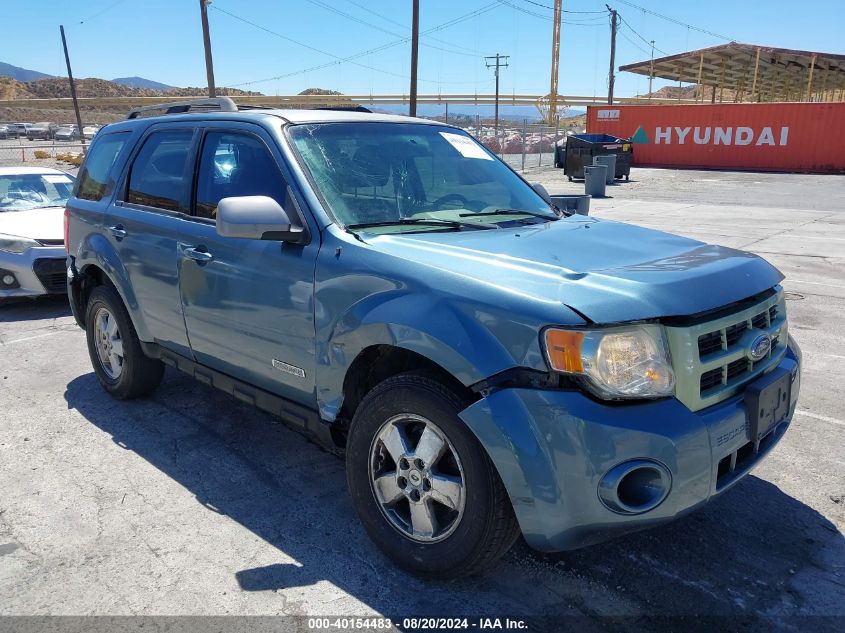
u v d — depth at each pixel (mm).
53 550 3229
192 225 3941
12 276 7602
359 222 3336
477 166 4164
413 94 28484
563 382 2496
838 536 3303
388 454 3053
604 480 2434
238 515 3531
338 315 3086
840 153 28234
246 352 3658
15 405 5023
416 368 3158
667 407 2547
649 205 17531
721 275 2859
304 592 2918
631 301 2545
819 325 6816
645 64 47812
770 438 3055
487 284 2686
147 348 4578
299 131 3656
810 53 39688
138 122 4844
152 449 4297
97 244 4766
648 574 3025
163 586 2959
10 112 149375
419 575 2959
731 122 30359
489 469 2625
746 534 3324
